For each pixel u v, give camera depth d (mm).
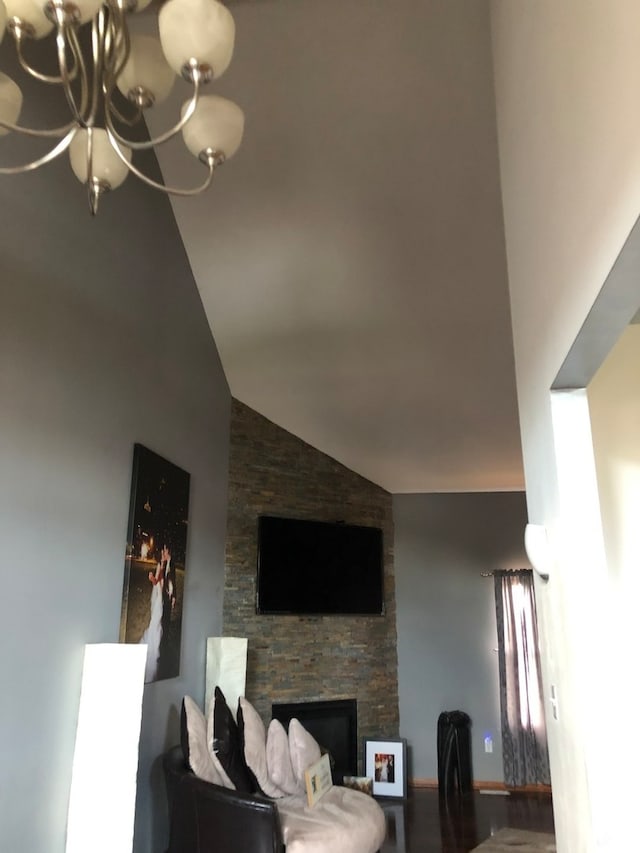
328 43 3016
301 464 5586
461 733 5699
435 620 6156
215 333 4664
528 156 2293
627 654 2115
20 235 2342
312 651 5371
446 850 4184
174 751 3352
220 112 1524
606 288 1422
